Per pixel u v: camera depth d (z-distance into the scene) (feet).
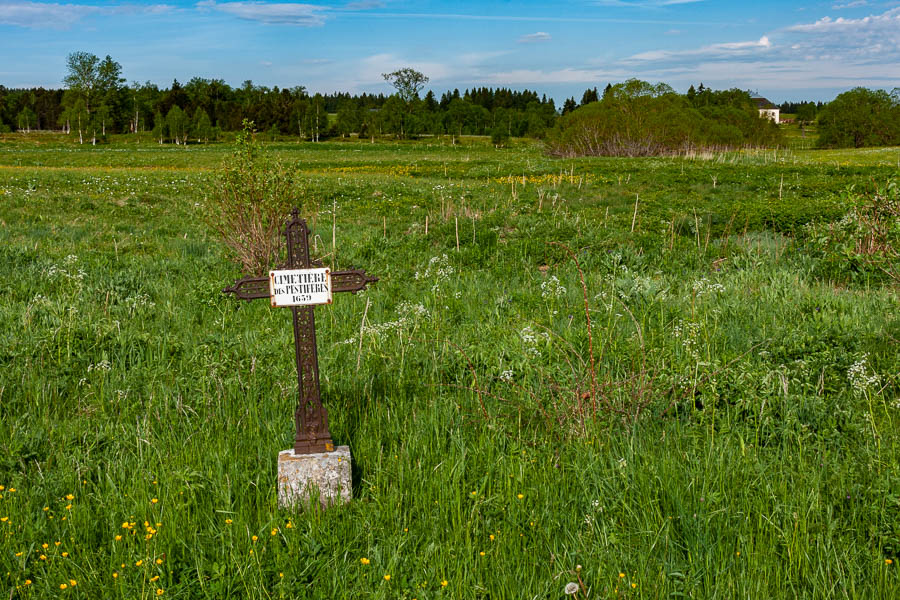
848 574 11.31
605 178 95.71
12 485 14.15
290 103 449.06
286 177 36.52
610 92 170.71
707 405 17.30
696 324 22.22
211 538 12.59
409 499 13.84
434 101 581.53
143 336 23.81
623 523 12.80
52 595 11.12
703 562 11.63
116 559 11.83
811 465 14.57
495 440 15.84
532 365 19.54
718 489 13.66
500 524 12.89
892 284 32.71
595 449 15.28
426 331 24.38
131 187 87.56
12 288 31.91
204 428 16.87
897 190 31.04
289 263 14.05
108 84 404.77
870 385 17.67
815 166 114.42
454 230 46.96
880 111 290.97
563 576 11.35
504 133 330.95
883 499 12.63
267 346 22.97
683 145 163.73
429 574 11.60
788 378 18.42
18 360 21.18
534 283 34.88
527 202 69.82
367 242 44.45
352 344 23.13
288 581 11.39
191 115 468.75
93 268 37.22
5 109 488.85
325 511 13.61
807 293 28.71
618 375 18.94
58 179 95.09
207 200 39.01
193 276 36.27
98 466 14.92
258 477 14.19
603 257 39.63
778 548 12.19
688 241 43.96
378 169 134.21
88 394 19.33
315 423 14.33
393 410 17.90
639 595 10.92
